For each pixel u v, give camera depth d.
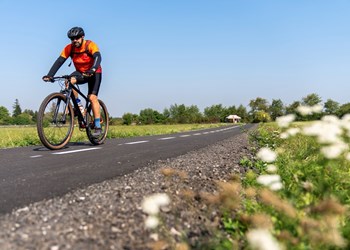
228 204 2.14
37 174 3.51
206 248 1.74
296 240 1.67
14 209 2.14
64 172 3.62
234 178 3.20
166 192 2.65
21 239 1.66
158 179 3.12
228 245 1.77
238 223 2.14
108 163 4.33
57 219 1.95
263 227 1.82
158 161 4.43
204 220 2.16
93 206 2.21
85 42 6.46
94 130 6.87
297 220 1.92
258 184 3.11
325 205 1.69
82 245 1.65
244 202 2.51
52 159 4.78
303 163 3.39
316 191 2.44
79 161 4.54
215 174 3.64
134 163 4.32
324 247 1.72
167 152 5.80
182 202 2.42
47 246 1.60
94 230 1.83
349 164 3.12
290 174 3.27
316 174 2.80
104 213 2.09
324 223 1.72
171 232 1.90
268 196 2.01
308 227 1.71
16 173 3.59
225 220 2.18
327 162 2.36
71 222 1.91
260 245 1.21
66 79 6.25
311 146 4.04
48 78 6.00
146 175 3.30
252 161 4.75
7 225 1.83
